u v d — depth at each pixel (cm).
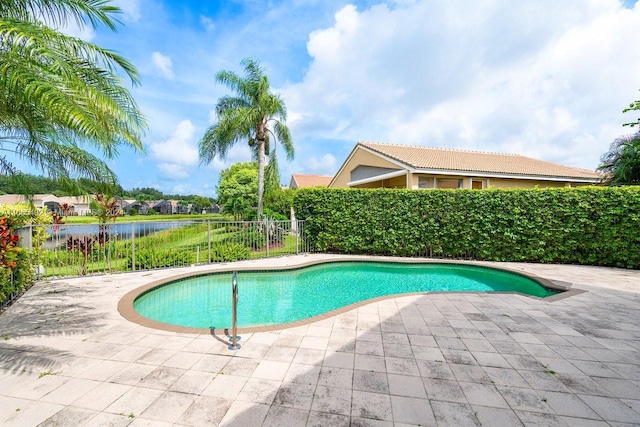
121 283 689
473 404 257
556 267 909
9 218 551
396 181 1755
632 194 877
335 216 1140
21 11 392
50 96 312
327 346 370
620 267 905
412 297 591
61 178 573
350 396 267
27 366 316
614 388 283
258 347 366
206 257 980
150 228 1027
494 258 1023
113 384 283
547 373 309
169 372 306
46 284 679
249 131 1340
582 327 436
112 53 443
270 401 259
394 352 354
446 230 1052
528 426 231
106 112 409
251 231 1184
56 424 228
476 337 399
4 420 232
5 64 306
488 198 1013
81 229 872
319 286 821
